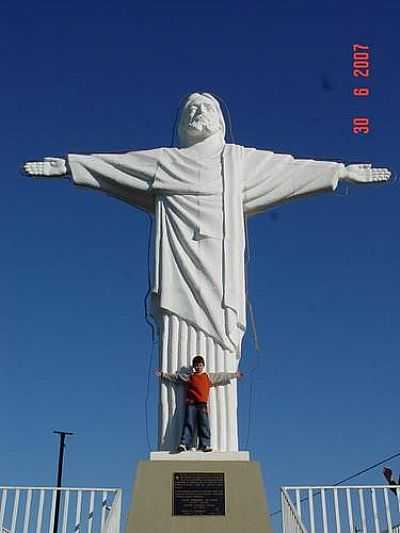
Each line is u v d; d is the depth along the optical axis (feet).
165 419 56.80
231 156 65.10
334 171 65.62
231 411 56.80
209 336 59.06
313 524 50.55
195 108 67.46
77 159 65.92
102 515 50.37
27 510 49.80
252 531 49.01
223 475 51.65
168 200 63.46
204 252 61.31
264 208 66.13
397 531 55.11
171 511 49.88
